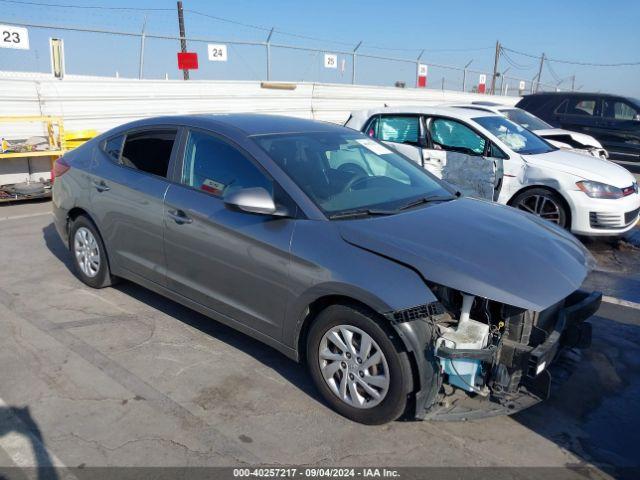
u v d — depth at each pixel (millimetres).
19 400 3219
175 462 2752
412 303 2756
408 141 7625
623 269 6203
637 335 4383
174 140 4074
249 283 3422
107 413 3125
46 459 2744
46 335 4039
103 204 4445
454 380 2955
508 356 2887
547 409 3330
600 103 13680
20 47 9523
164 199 3918
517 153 6918
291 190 3338
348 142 4152
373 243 2992
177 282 3945
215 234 3555
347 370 3066
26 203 8523
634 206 6676
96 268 4793
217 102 12758
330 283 2971
